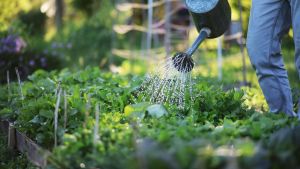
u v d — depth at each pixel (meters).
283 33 4.94
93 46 13.76
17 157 5.06
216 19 5.00
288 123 4.35
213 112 5.10
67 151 3.80
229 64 11.87
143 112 4.64
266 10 4.80
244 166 3.17
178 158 3.12
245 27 12.18
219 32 5.13
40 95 5.78
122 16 15.38
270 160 3.20
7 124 5.75
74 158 3.75
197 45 4.98
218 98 5.41
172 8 14.12
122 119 4.73
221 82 7.32
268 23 4.81
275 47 4.87
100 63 12.73
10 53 9.61
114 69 11.73
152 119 4.48
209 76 7.90
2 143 5.62
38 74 7.29
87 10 17.25
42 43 11.42
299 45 4.72
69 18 17.34
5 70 9.48
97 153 3.67
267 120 4.21
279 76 4.90
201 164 3.08
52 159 3.82
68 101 4.91
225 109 5.18
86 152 3.83
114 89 5.93
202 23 5.04
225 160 3.16
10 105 5.93
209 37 5.18
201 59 11.94
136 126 4.04
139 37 15.33
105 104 5.29
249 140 3.62
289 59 11.80
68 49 12.68
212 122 4.80
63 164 3.74
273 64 4.88
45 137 4.51
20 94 6.00
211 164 3.15
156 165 3.09
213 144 3.61
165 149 3.32
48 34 15.91
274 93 4.91
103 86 6.24
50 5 16.91
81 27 15.09
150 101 5.12
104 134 3.91
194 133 3.88
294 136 3.38
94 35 14.21
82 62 12.16
